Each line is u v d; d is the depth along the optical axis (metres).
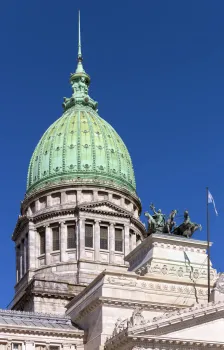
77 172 152.50
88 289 107.25
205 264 113.44
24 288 143.25
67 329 103.06
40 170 155.88
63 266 143.25
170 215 119.56
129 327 88.44
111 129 164.38
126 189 154.62
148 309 101.75
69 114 164.25
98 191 150.75
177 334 90.25
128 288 102.56
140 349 88.25
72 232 146.88
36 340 100.44
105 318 99.12
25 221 150.62
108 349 93.50
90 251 145.25
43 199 151.88
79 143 155.88
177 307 102.62
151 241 114.00
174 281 106.00
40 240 148.75
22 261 151.38
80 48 177.12
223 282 99.12
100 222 147.62
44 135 163.12
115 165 156.62
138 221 153.25
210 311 92.31
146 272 110.06
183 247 114.44
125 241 148.38
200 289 106.94
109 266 144.38
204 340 90.94
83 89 171.50
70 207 147.25
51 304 130.75
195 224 119.25
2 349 98.19
